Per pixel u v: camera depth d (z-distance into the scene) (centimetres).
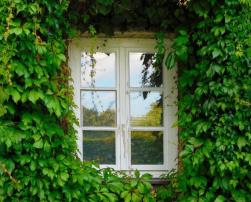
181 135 400
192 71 396
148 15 423
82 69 432
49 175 358
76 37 421
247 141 377
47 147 359
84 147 433
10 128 351
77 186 373
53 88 363
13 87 349
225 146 378
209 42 385
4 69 343
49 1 364
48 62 361
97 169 418
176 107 438
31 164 357
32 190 356
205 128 380
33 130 357
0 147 353
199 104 394
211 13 386
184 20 415
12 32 340
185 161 384
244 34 377
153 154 438
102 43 434
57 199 366
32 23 353
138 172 403
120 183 396
